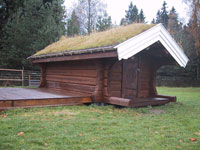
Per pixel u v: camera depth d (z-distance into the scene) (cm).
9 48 2023
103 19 2595
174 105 861
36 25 2008
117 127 465
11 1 2195
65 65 995
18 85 1998
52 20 2058
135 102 699
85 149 333
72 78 929
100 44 702
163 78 3044
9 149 319
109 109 686
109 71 736
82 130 430
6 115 531
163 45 766
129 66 827
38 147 330
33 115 540
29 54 1969
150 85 951
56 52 961
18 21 1962
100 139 381
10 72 2028
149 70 948
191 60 3012
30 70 2122
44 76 1193
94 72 787
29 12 2002
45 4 2133
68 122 486
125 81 813
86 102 739
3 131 396
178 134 432
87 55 724
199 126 502
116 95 788
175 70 3170
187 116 625
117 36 723
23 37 1955
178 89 2261
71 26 2483
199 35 2406
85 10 2881
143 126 484
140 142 375
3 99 590
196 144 373
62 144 349
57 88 1061
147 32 698
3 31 2130
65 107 666
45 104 661
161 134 429
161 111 711
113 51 631
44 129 421
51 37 1972
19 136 376
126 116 593
